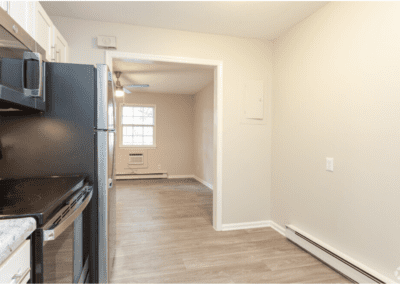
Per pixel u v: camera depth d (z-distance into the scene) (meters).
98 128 1.50
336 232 1.93
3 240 0.63
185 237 2.55
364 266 1.66
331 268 1.94
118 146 6.23
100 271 1.54
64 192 1.09
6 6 1.10
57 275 0.95
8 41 0.98
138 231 2.71
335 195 1.94
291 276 1.82
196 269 1.92
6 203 0.93
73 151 1.47
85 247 1.42
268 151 2.86
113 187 1.87
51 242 0.89
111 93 1.70
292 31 2.48
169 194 4.55
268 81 2.83
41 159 1.44
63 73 1.45
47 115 1.44
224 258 2.10
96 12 2.18
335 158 1.93
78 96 1.47
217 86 2.69
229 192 2.75
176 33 2.54
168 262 2.03
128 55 2.40
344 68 1.85
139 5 2.06
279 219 2.71
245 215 2.82
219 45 2.67
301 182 2.33
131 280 1.77
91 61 2.33
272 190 2.84
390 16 1.51
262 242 2.43
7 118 1.39
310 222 2.22
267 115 2.84
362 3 1.70
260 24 2.42
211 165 5.21
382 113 1.56
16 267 0.70
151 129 6.57
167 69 4.01
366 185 1.67
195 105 6.52
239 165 2.78
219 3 2.03
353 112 1.77
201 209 3.58
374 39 1.61
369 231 1.65
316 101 2.14
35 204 0.92
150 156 6.45
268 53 2.82
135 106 6.45
